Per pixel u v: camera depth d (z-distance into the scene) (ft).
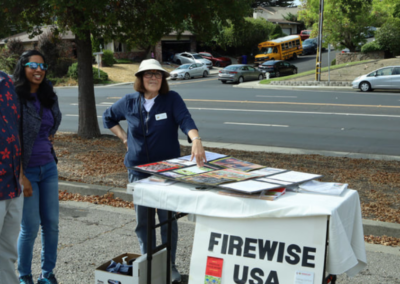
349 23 120.57
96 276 11.50
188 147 38.19
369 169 28.50
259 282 9.41
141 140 12.75
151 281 11.30
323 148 37.78
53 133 12.84
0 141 9.82
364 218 18.52
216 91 91.09
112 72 134.62
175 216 11.86
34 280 13.55
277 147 38.40
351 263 8.98
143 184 10.68
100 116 60.08
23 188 11.47
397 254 15.67
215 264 9.84
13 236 10.73
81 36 34.37
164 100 12.68
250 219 9.55
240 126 49.44
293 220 9.19
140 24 38.24
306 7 126.31
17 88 11.80
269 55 156.04
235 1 34.71
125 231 17.94
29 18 37.55
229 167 11.66
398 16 128.77
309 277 8.97
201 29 37.01
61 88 111.14
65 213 20.26
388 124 48.34
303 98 74.64
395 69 84.48
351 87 91.97
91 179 25.30
